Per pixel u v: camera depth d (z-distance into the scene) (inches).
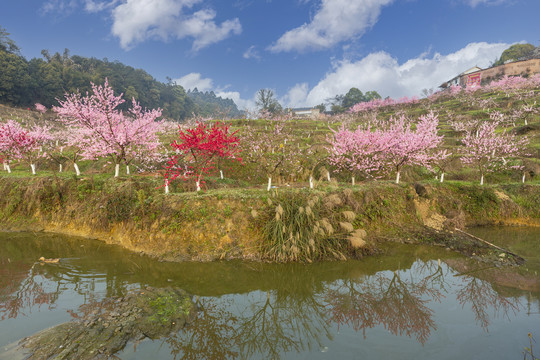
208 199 363.9
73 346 158.2
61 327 175.8
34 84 2847.0
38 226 422.6
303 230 332.5
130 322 186.5
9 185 463.8
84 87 3368.6
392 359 154.2
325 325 196.7
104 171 631.8
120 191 401.1
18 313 196.9
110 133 474.9
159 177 477.7
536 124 1020.5
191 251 323.9
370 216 424.2
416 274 289.7
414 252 356.5
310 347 169.6
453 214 461.7
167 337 175.2
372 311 215.5
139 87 4507.9
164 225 345.7
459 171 737.0
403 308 219.3
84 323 182.1
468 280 272.7
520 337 173.6
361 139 561.6
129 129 494.3
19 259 311.9
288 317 208.7
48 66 3164.4
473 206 489.1
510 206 489.4
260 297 240.1
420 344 169.3
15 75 2652.6
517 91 1889.8
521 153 764.6
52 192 442.3
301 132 1373.0
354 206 412.2
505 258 326.3
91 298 221.6
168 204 359.9
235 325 195.5
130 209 380.5
